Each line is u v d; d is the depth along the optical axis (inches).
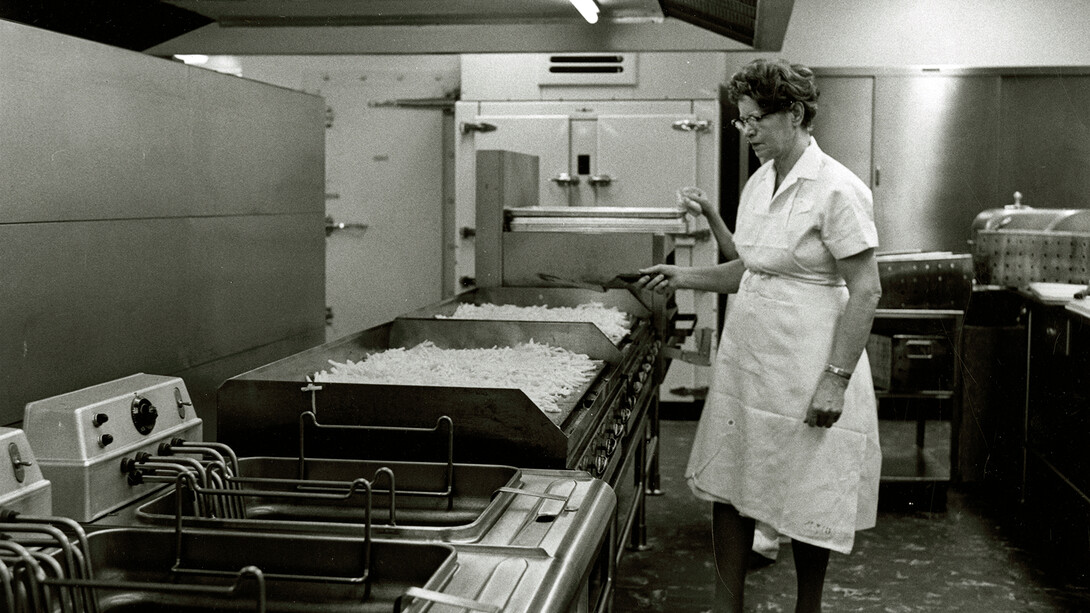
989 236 211.9
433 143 281.7
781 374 104.7
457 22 148.6
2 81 94.9
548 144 251.9
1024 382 191.0
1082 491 161.9
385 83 281.7
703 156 249.0
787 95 101.1
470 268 256.5
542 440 74.7
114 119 113.0
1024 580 145.8
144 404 68.0
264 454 80.0
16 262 97.7
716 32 151.8
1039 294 181.5
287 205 163.3
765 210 106.0
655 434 165.5
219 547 54.3
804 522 103.5
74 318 107.0
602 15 150.6
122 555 54.9
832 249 100.9
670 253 181.9
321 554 53.7
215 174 137.7
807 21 277.0
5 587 43.1
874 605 136.0
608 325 135.2
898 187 256.8
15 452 55.0
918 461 189.6
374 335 116.6
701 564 149.6
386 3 137.0
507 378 94.8
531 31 150.7
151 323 122.4
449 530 55.4
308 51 149.3
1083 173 254.1
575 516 59.8
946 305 183.3
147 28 144.6
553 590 48.0
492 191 164.9
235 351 146.1
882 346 186.2
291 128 164.6
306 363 94.3
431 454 77.1
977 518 175.5
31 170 99.3
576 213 164.1
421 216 284.4
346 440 78.4
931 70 253.4
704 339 163.3
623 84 249.6
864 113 255.6
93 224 109.7
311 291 175.5
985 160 255.3
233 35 148.6
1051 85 252.7
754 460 106.8
